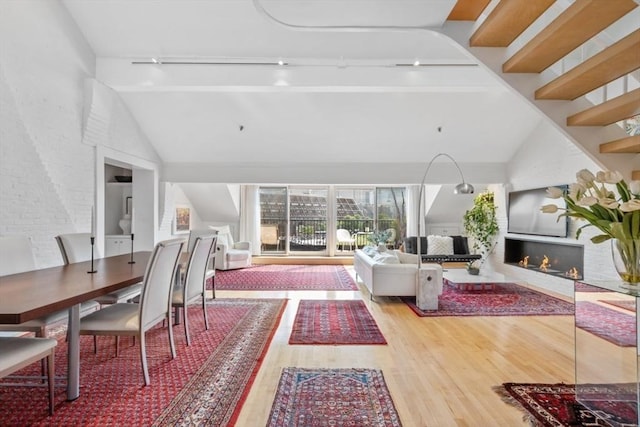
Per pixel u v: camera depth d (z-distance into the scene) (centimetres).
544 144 556
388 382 243
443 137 591
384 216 917
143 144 577
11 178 323
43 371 248
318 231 920
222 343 315
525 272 605
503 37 229
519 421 198
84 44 420
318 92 506
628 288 204
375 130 573
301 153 629
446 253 726
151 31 410
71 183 403
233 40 415
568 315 409
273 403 215
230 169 654
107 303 305
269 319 390
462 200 812
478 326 368
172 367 263
